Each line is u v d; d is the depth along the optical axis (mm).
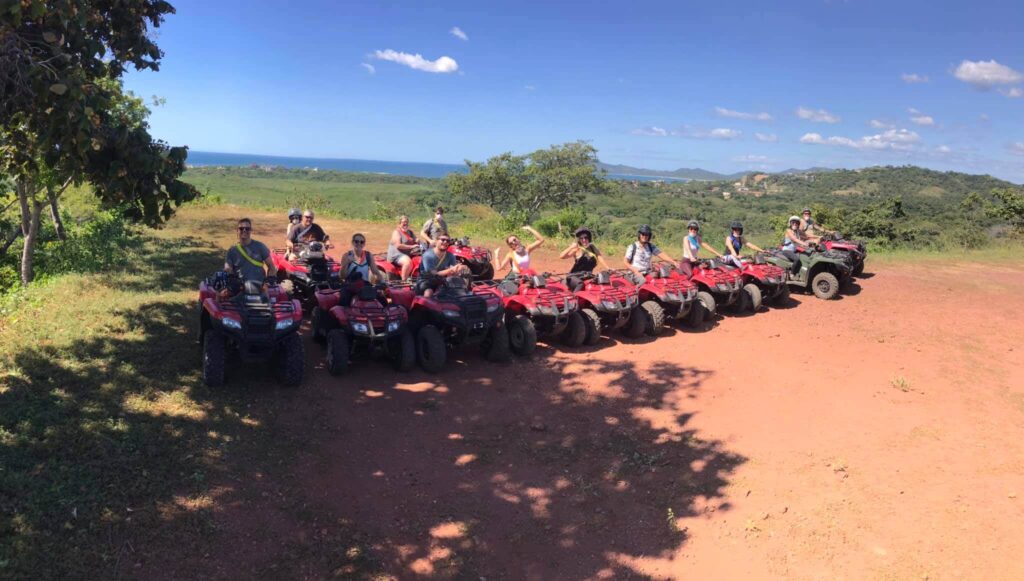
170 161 6008
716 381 8445
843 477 6047
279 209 28281
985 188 111500
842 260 13305
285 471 5676
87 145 5414
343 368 7812
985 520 5355
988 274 17203
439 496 5613
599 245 20484
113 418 6051
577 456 6406
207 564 4387
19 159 7547
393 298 8734
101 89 5898
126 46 7496
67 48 5883
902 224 32875
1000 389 8414
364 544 4859
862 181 135250
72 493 4824
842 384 8477
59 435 5594
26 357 7180
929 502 5633
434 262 8828
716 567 4812
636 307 10023
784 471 6164
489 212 29797
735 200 142500
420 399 7488
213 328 7273
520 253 9914
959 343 10445
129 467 5293
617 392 7977
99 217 19344
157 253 15102
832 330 11039
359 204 88875
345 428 6613
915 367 9219
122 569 4195
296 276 10430
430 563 4750
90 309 9375
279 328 6992
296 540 4801
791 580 4668
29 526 4391
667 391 8078
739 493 5773
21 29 5590
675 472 6145
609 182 58438
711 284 11031
